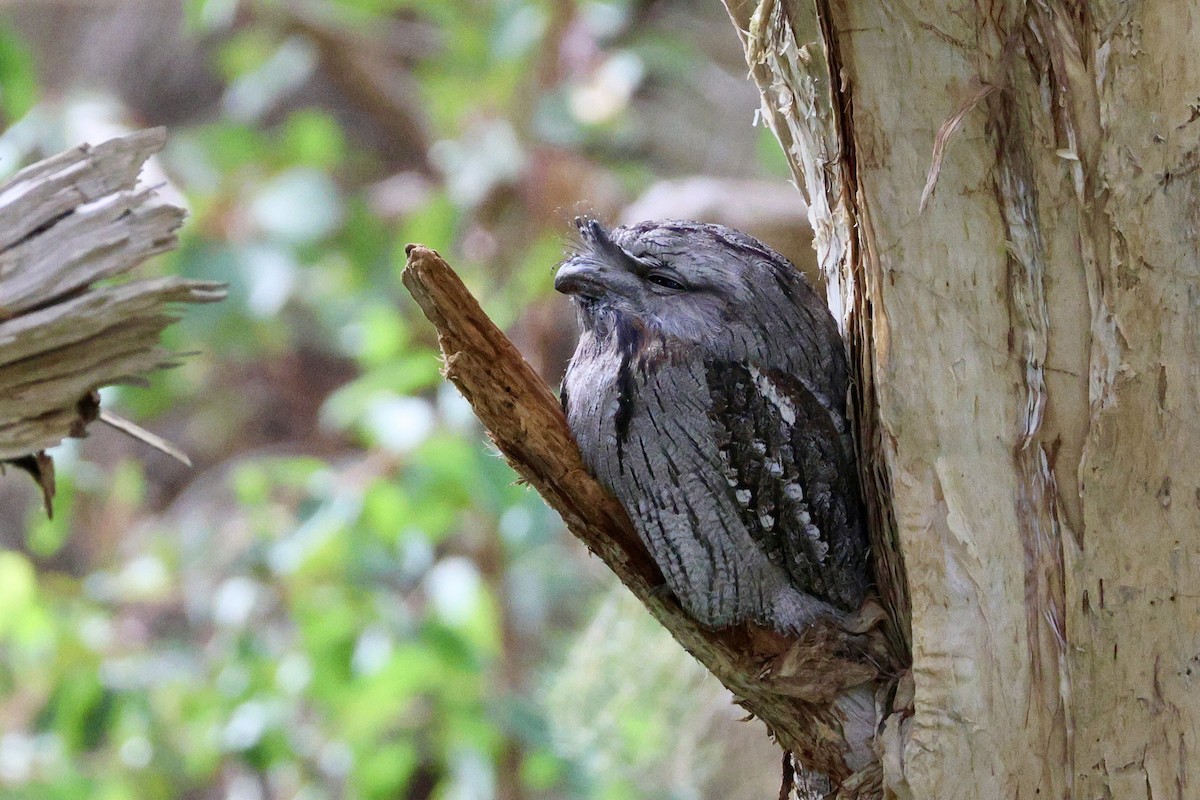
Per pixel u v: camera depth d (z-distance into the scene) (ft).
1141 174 40.81
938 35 40.81
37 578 45.70
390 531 43.62
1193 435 40.86
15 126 43.98
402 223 53.88
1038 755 40.96
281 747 43.52
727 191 43.83
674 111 60.13
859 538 41.39
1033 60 40.81
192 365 59.41
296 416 67.21
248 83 55.16
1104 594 40.91
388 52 59.72
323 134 51.62
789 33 41.27
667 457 41.39
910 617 41.24
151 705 43.60
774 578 41.42
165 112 71.97
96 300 40.83
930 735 41.01
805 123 41.37
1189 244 40.81
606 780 43.55
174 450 41.16
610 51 52.03
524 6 48.37
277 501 48.96
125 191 40.88
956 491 40.96
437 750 44.80
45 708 43.68
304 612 43.65
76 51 71.31
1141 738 40.93
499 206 49.34
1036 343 40.91
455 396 43.73
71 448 43.83
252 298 44.34
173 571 44.42
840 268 41.42
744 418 41.37
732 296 41.42
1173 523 40.88
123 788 43.62
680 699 43.19
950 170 40.88
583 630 43.96
